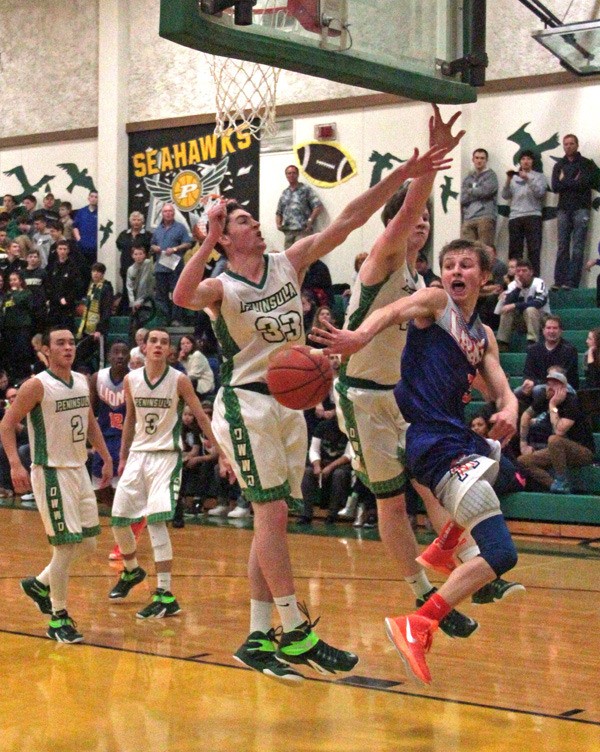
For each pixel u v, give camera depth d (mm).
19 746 3924
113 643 5680
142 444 6789
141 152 16297
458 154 13656
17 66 17391
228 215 4434
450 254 4266
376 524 10547
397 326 4809
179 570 8156
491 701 4508
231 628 6051
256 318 4367
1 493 13539
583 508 9672
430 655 5395
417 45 5152
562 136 13297
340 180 14758
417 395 4145
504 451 10195
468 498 3945
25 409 5789
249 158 15422
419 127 14234
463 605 6742
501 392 4176
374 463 4914
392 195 4961
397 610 6461
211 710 4395
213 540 9789
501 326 11750
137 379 6777
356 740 3979
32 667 5148
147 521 6559
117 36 16328
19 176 17453
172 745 3936
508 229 13383
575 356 10547
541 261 13359
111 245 16375
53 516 5746
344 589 7207
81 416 5941
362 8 4867
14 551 9086
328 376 4035
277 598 4223
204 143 15766
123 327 15031
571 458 9922
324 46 4656
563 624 6137
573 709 4379
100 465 10828
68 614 5977
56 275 14797
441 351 4129
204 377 11859
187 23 4102
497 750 3824
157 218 16172
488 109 13734
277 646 4543
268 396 4367
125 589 6969
